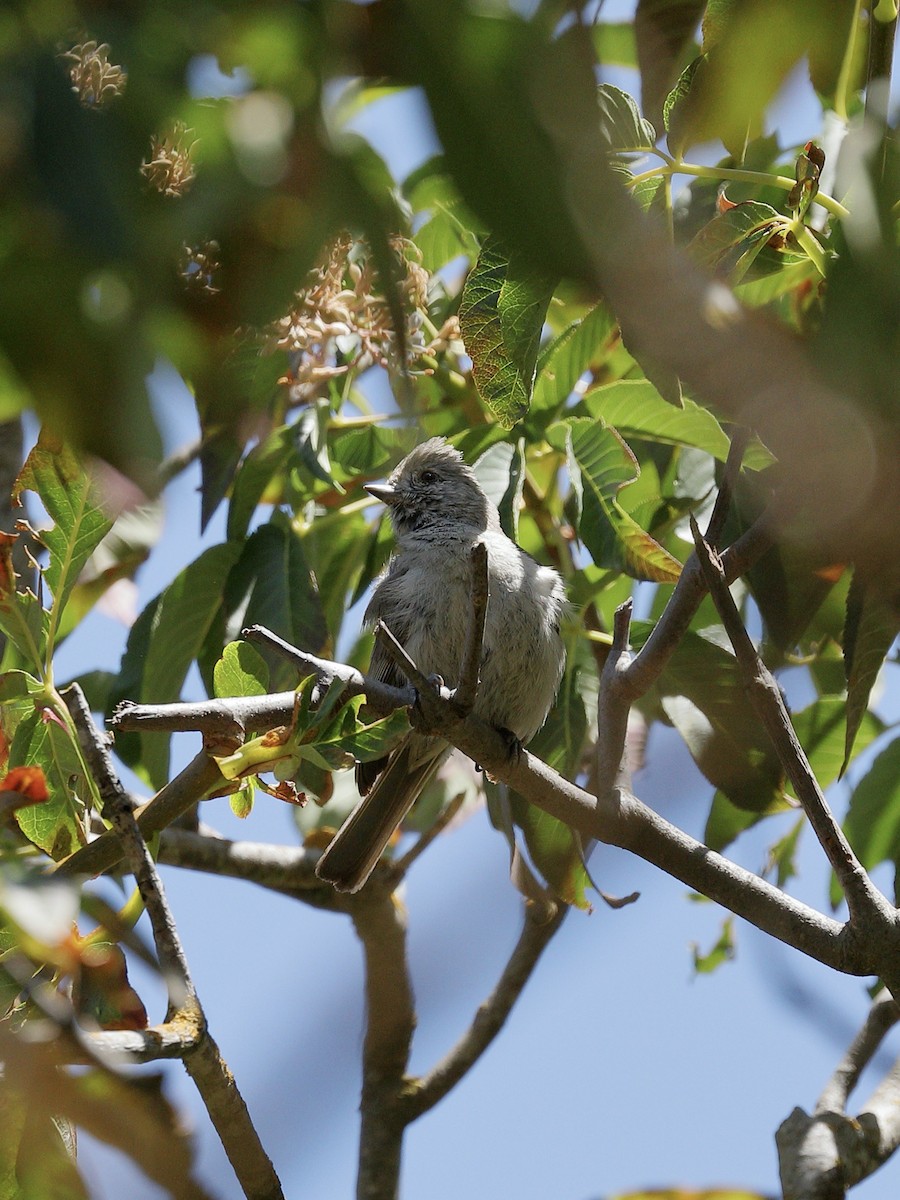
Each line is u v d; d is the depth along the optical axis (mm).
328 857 9211
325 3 1917
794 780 6473
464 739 6398
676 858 6805
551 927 9820
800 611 7961
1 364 1788
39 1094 3016
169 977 5160
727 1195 7891
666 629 6758
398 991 9844
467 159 1787
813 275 7449
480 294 6219
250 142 1967
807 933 6559
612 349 9969
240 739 6035
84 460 1911
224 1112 5152
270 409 7789
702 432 8570
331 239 2062
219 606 9102
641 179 6246
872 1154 7910
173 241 1886
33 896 3799
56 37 1913
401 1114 9758
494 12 1812
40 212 1765
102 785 5441
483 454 8719
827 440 2092
